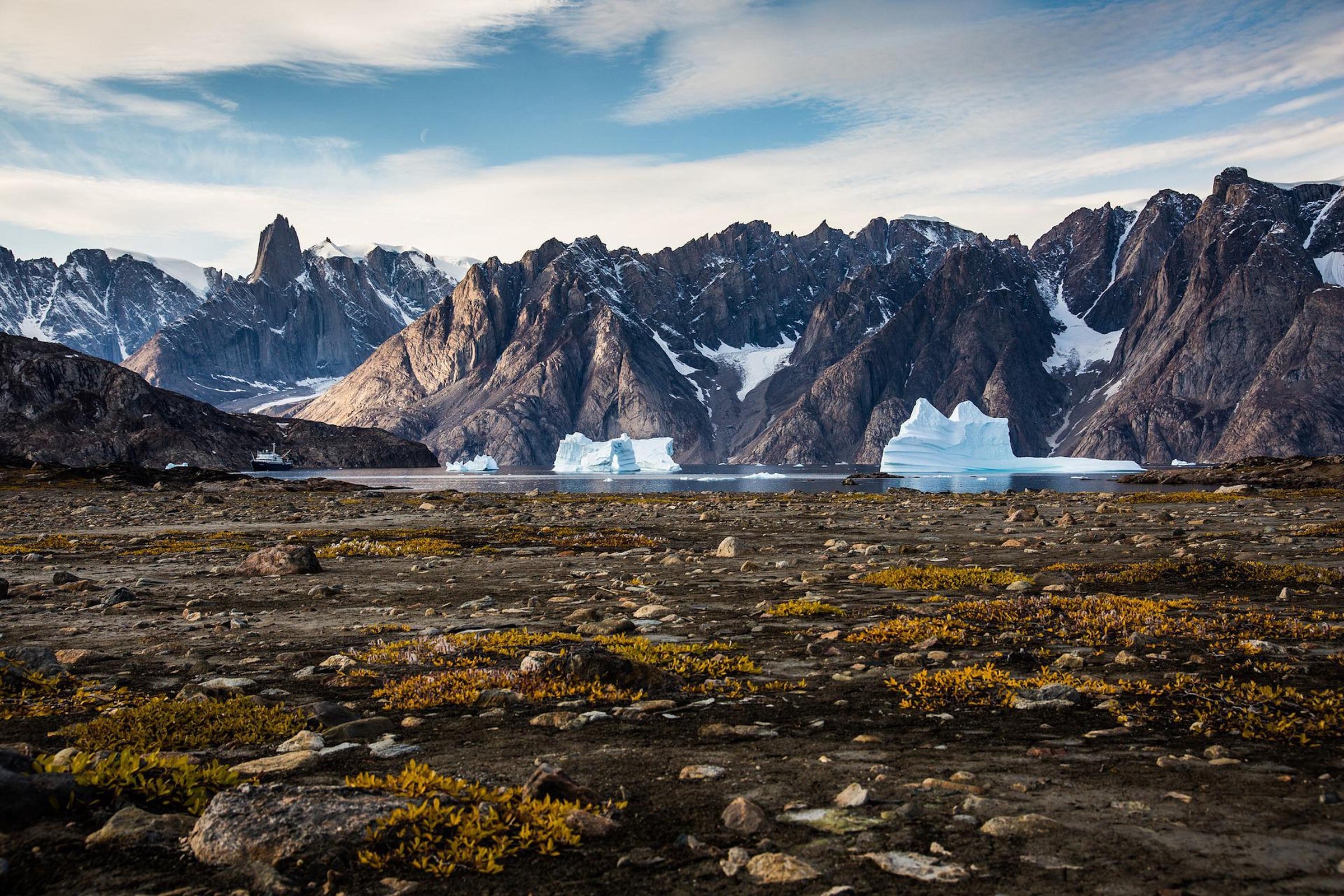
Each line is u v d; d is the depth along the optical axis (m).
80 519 63.97
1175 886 6.31
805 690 13.31
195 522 60.50
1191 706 11.86
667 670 14.66
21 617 21.94
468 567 32.66
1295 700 11.96
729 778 9.12
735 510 71.50
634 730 11.14
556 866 6.95
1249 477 147.25
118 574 31.08
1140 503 77.69
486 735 11.02
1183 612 19.69
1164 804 8.05
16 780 7.83
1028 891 6.28
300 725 11.59
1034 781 8.77
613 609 22.28
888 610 20.86
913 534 45.12
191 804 8.24
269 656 16.80
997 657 15.35
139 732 11.00
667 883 6.61
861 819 7.81
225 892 6.45
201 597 25.28
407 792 8.18
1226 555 31.39
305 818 7.36
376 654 16.59
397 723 11.73
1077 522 51.25
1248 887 6.27
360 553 38.12
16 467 158.00
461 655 16.42
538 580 28.42
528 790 8.15
